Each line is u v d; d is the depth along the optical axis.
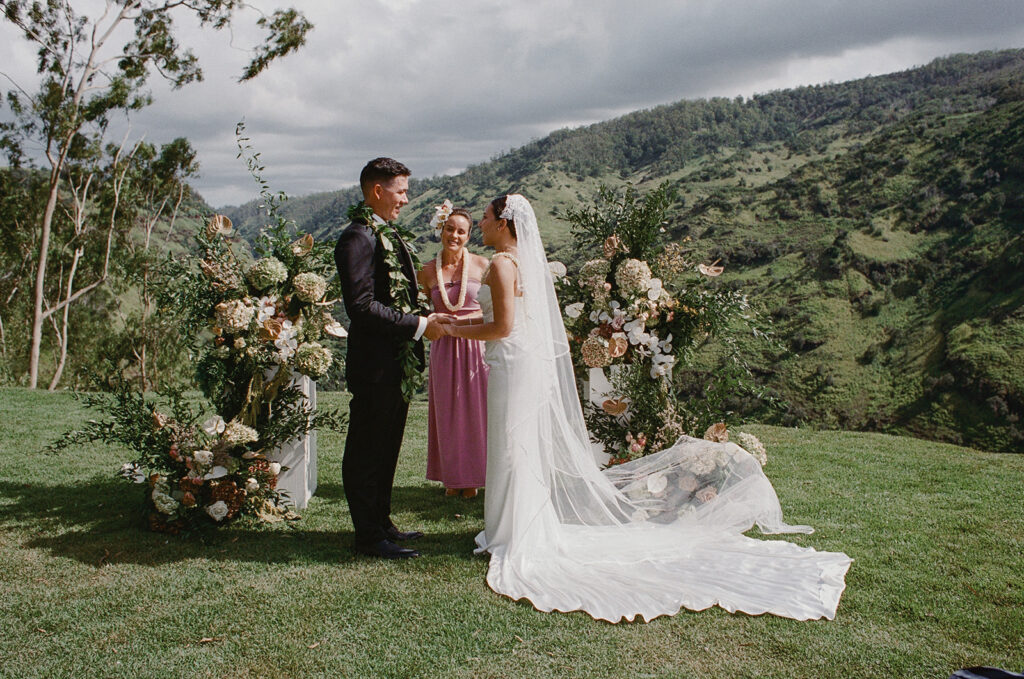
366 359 3.60
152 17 19.41
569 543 3.84
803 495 4.95
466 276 4.96
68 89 20.34
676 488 4.21
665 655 2.68
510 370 3.72
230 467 3.97
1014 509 4.62
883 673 2.58
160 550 3.71
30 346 23.33
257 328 4.03
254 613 2.99
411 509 4.60
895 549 3.88
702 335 4.91
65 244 23.80
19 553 3.64
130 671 2.54
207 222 4.16
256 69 17.03
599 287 4.76
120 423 4.02
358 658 2.64
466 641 2.77
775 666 2.61
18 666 2.56
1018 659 2.68
